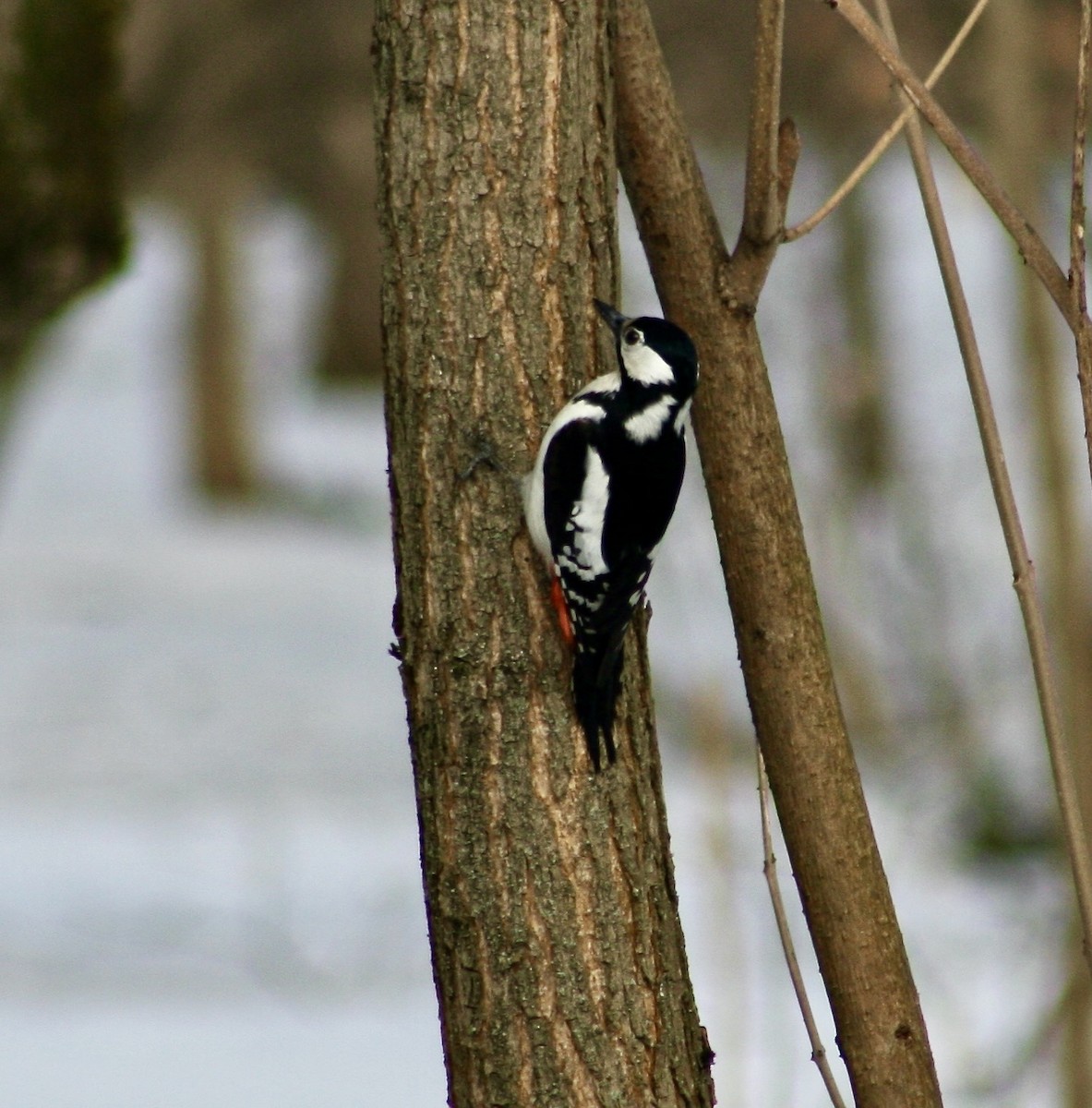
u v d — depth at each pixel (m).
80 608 30.38
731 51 20.92
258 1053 12.85
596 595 5.50
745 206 5.32
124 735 24.08
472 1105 5.39
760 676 5.59
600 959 5.35
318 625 30.08
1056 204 15.95
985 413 5.05
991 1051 11.41
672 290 5.57
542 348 5.52
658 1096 5.36
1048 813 16.86
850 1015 5.57
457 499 5.52
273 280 55.34
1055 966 12.30
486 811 5.40
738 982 10.20
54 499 38.72
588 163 5.52
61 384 47.56
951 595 18.02
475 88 5.42
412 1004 14.33
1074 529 14.05
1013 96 14.46
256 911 16.28
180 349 43.47
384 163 5.54
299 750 23.73
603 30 5.51
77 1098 11.80
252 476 40.12
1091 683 13.67
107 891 17.17
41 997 14.05
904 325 27.25
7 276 9.79
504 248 5.48
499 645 5.46
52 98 9.60
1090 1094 10.65
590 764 5.41
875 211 25.45
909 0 19.88
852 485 18.14
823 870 5.55
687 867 14.80
